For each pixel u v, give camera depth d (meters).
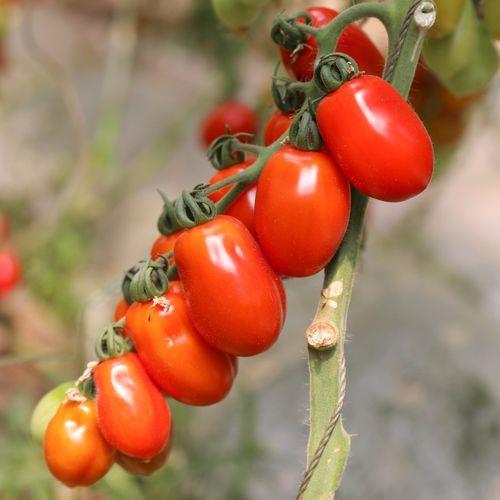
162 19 1.60
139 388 0.49
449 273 1.21
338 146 0.47
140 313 0.49
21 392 1.07
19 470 0.85
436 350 0.96
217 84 1.16
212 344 0.48
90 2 2.02
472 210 1.39
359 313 1.06
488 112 0.91
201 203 0.48
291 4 0.70
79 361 0.68
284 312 0.49
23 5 1.45
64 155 1.54
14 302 1.26
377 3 0.48
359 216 0.49
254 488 0.88
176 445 0.90
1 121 1.60
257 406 0.96
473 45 0.53
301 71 0.51
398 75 0.48
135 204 1.47
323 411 0.48
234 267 0.47
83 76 1.74
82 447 0.50
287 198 0.47
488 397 0.90
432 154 0.47
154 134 1.58
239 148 0.50
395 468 0.85
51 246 1.34
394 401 0.90
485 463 0.84
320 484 0.47
